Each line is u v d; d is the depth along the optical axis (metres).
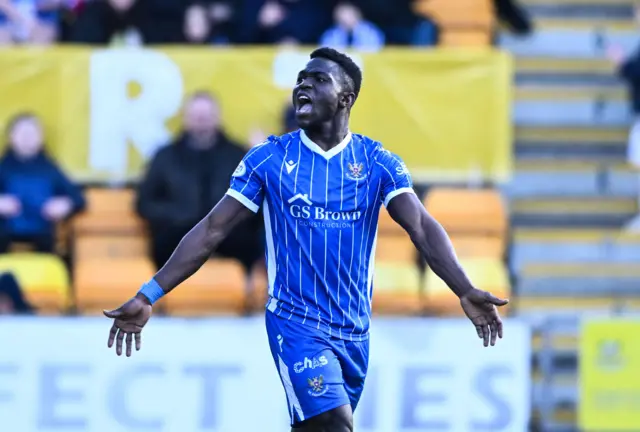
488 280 24.50
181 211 23.88
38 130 24.36
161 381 21.84
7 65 25.48
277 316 12.34
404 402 22.03
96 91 25.59
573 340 25.22
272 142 12.46
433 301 24.11
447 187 26.03
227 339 21.97
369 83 25.89
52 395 21.69
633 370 23.08
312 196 12.16
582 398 23.12
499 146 26.06
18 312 23.02
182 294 23.88
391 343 22.09
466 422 22.12
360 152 12.37
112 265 24.36
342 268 12.27
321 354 12.13
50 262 23.84
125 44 26.78
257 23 26.69
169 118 25.73
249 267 24.31
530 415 23.19
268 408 21.91
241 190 12.25
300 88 12.17
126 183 25.69
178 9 26.77
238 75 25.77
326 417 11.99
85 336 21.78
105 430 21.72
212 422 21.84
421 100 25.94
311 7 26.81
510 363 22.25
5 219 23.97
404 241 24.83
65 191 24.30
